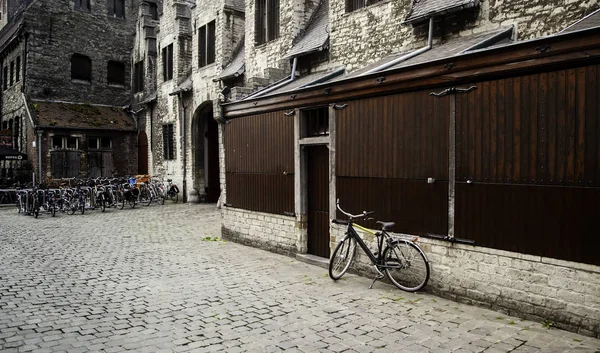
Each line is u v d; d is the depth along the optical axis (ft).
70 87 74.69
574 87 14.37
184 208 55.42
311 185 26.09
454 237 17.97
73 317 16.71
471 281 17.43
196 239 33.86
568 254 14.58
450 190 18.06
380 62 27.30
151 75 74.79
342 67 31.50
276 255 27.68
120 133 75.25
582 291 14.29
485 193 16.89
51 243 32.30
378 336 14.56
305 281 21.48
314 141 25.02
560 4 20.68
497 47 15.97
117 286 20.89
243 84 47.47
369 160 21.58
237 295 19.31
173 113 65.31
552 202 14.97
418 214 19.36
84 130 70.54
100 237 34.86
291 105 26.35
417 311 16.88
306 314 16.78
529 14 21.80
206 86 56.18
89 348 13.85
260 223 29.68
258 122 29.60
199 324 15.89
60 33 73.56
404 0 27.78
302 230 26.21
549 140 15.01
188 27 63.62
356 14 31.14
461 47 21.76
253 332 15.08
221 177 34.53
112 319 16.47
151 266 24.90
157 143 70.74
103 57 78.28
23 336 14.84
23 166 69.10
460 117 17.62
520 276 15.89
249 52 44.83
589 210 14.07
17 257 27.45
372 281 21.36
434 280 18.79
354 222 22.43
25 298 19.08
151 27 75.97
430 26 24.99
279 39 40.16
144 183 60.39
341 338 14.47
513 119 15.97
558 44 14.49
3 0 92.02
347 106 22.74
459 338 14.24
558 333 14.47
